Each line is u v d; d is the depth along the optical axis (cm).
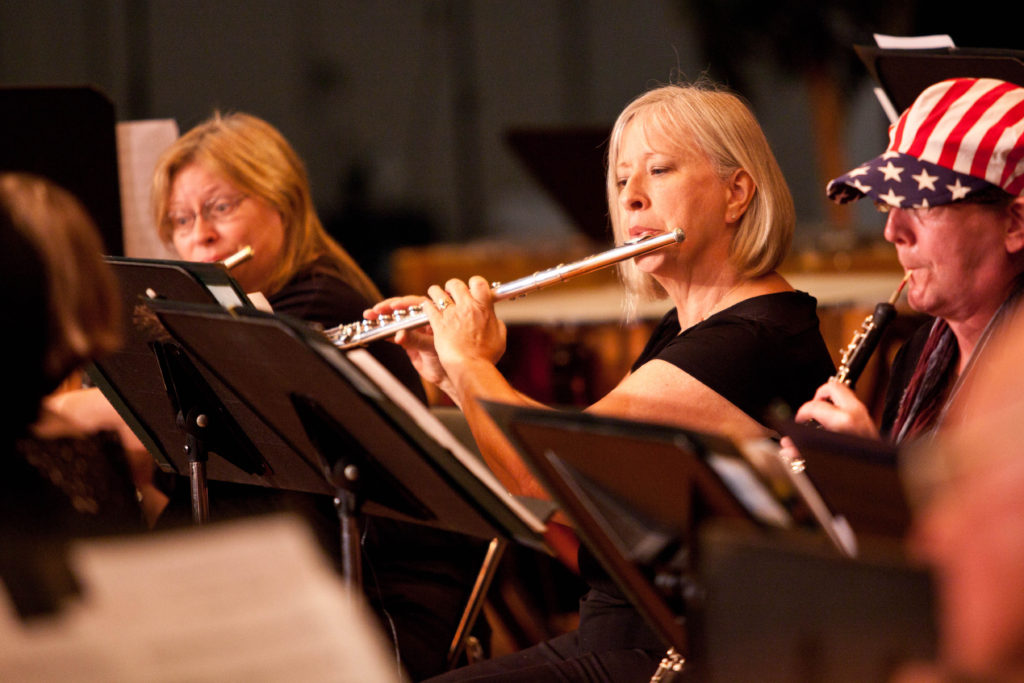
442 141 2980
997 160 601
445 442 545
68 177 1081
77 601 379
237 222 948
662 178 744
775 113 2514
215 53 2903
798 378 718
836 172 2384
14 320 462
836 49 2323
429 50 2953
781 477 448
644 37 2847
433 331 762
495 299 768
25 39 2816
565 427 476
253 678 379
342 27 2942
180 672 376
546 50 2925
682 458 453
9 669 370
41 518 465
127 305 695
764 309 728
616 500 494
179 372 693
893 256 1817
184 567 389
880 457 438
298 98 2953
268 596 389
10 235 466
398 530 866
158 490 999
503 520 562
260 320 547
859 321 1387
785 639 374
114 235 1101
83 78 2839
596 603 718
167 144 1130
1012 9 1983
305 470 681
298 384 573
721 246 752
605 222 1869
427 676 813
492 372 735
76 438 504
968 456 298
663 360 718
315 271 961
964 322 636
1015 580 287
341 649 388
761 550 376
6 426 479
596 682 671
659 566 498
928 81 817
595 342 1546
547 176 1848
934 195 607
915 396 676
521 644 1018
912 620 344
